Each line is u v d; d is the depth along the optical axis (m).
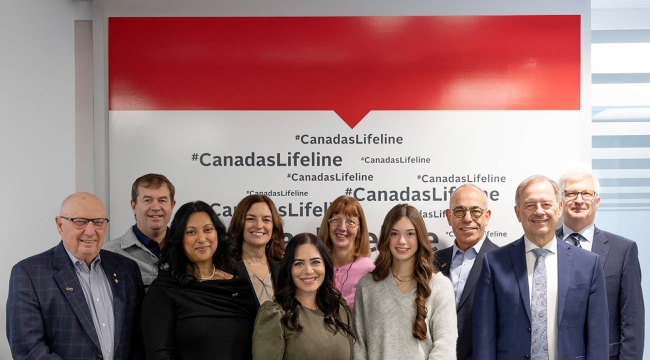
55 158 4.12
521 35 4.30
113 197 4.31
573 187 3.66
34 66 3.91
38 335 2.83
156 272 3.63
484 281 3.29
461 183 4.28
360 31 4.30
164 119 4.32
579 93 4.29
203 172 4.31
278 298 2.87
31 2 3.88
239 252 3.57
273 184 4.31
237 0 4.30
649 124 4.52
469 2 4.30
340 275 3.73
